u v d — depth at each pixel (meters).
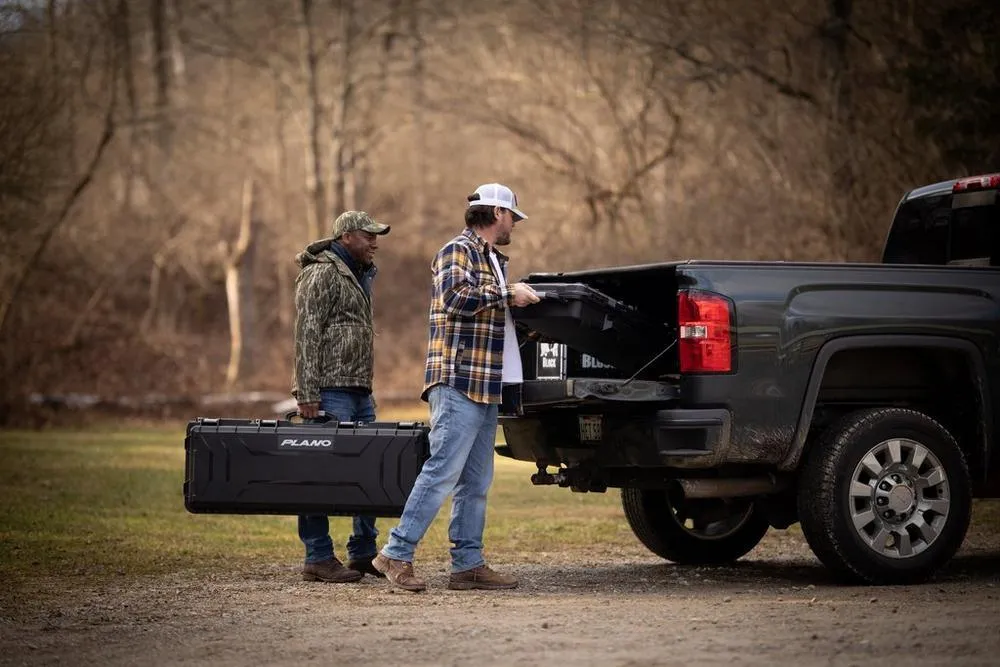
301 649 7.75
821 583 10.50
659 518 12.02
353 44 49.62
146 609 9.36
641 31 35.72
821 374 9.93
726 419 9.62
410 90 52.78
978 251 11.82
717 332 9.66
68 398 39.19
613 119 38.81
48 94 39.12
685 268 9.75
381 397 42.66
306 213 57.84
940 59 27.81
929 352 10.68
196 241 56.81
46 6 39.38
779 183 32.56
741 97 33.66
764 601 9.16
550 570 11.70
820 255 30.48
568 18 39.22
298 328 10.41
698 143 35.12
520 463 24.92
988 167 27.09
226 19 56.16
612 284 10.87
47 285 50.56
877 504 9.98
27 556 12.52
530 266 40.19
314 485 9.97
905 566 10.02
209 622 8.76
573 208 39.59
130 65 57.25
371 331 10.77
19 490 18.73
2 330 41.00
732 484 10.09
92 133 52.56
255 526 15.20
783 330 9.83
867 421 9.98
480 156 56.78
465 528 10.20
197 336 55.62
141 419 38.50
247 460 9.98
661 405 9.84
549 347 10.91
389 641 7.90
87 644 8.10
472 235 9.98
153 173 58.84
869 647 7.34
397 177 58.31
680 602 9.22
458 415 9.77
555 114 41.41
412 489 9.90
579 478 10.57
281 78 53.88
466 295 9.63
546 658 7.27
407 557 9.99
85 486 19.45
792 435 9.83
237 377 50.38
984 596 9.33
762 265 9.95
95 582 10.91
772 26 32.84
